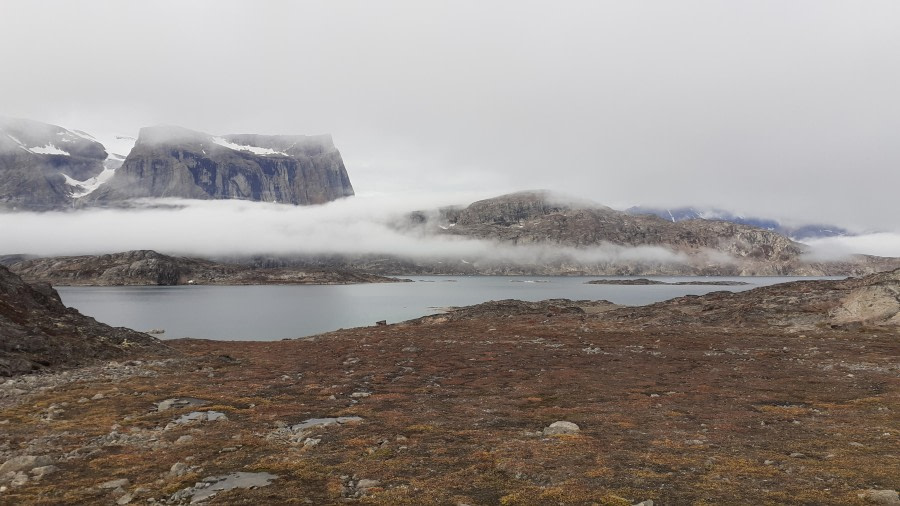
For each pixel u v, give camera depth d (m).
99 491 18.45
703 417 30.14
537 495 17.42
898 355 52.66
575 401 36.06
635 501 16.72
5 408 33.88
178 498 17.66
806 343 64.38
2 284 61.16
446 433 26.97
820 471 19.27
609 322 101.19
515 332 88.81
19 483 19.30
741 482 18.25
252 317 172.38
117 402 36.03
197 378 48.12
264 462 21.89
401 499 17.33
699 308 112.81
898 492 16.53
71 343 55.38
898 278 81.00
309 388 42.69
